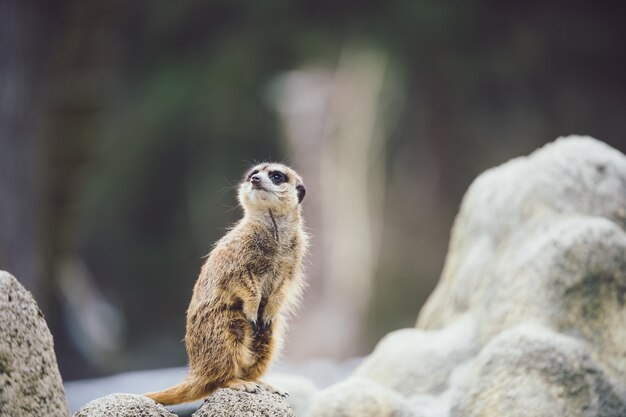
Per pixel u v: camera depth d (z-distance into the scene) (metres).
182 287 39.09
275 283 8.13
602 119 35.62
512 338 8.66
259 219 8.09
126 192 37.97
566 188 9.84
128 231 38.78
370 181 38.94
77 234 27.11
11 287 6.37
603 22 34.88
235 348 7.56
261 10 35.72
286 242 8.22
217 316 7.57
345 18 35.47
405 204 37.81
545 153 10.30
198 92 37.09
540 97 35.62
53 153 24.61
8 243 20.23
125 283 39.34
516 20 34.66
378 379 9.81
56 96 23.92
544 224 9.72
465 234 10.79
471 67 35.38
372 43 35.78
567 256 9.14
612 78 35.56
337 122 41.34
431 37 34.78
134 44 37.06
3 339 6.22
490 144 35.94
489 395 8.45
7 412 6.16
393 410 8.63
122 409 6.75
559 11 34.75
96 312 30.31
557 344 8.58
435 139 36.75
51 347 6.61
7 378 6.20
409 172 37.78
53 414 6.48
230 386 7.44
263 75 37.41
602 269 9.10
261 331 7.98
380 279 37.66
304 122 41.53
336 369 16.86
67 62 23.98
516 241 9.85
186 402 7.61
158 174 38.34
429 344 9.93
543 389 8.38
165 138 37.72
